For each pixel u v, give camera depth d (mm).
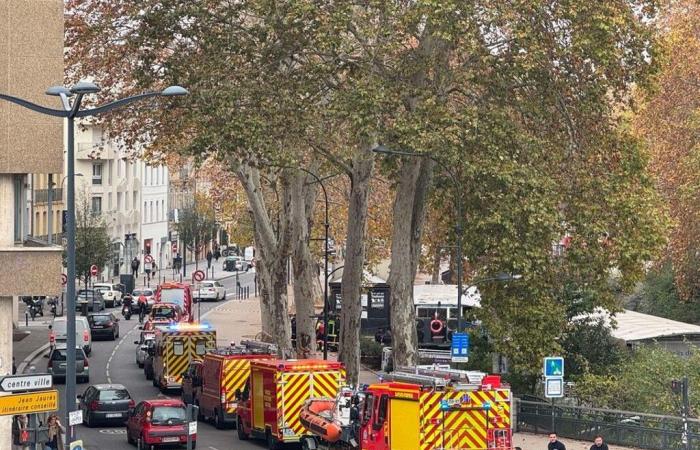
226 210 115250
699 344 61969
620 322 65125
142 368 79500
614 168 58344
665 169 83562
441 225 78250
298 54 59469
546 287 56188
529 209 54469
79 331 84125
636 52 57438
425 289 82750
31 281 44406
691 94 85562
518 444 48125
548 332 56062
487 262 57000
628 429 46781
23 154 44250
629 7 58156
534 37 55500
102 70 68250
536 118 57719
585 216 56531
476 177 55750
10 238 45000
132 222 157625
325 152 61500
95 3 67250
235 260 184250
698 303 85938
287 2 57094
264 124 57500
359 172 62406
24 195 50438
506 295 56625
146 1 61312
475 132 55031
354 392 45688
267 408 50000
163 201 178375
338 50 57625
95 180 144500
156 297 105188
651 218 57344
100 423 56625
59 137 44594
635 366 52625
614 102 60812
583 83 57250
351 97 55438
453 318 78500
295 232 73250
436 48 58188
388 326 84812
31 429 40312
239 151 60031
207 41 60188
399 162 61625
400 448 39312
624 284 57906
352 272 63188
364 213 62938
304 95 59062
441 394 38594
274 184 73688
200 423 59438
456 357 52219
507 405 39000
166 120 65875
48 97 44469
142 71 62906
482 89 58719
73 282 36125
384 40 56938
